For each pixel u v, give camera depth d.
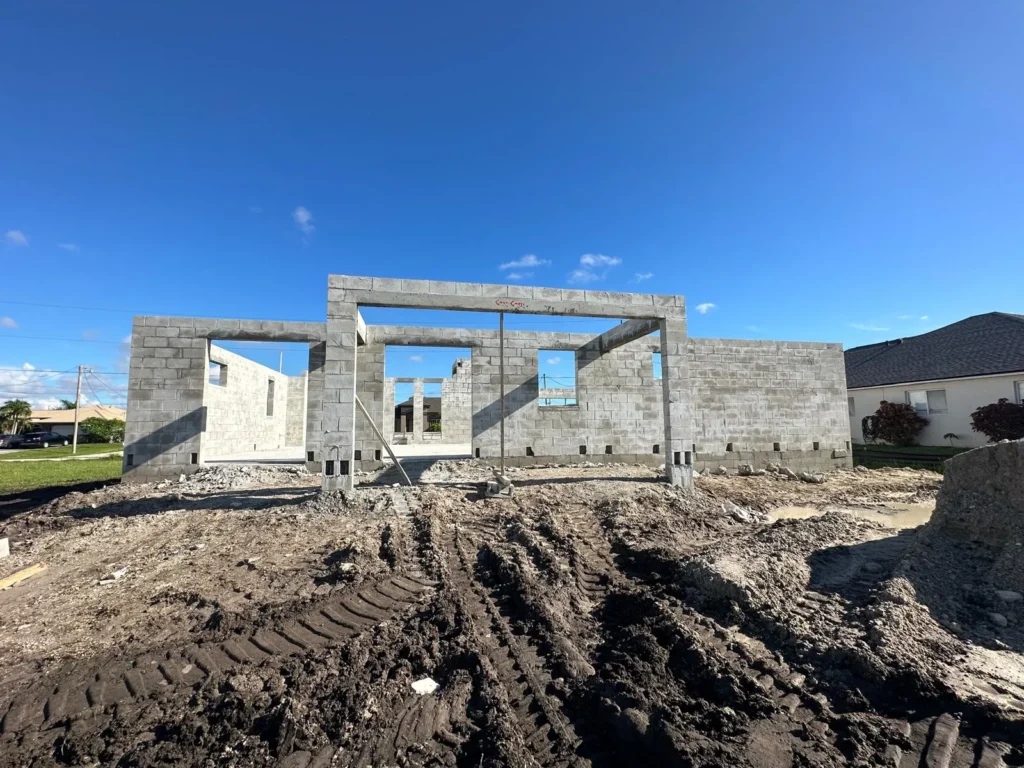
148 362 11.60
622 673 3.58
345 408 8.57
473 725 3.09
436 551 6.27
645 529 7.30
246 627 4.38
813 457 14.38
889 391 20.19
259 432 18.62
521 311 9.70
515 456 13.33
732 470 13.77
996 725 2.91
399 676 3.60
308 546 6.61
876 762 2.69
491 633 4.29
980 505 5.88
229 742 2.92
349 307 8.74
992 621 4.23
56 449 30.62
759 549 5.79
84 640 4.21
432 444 22.28
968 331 20.48
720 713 3.08
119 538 7.03
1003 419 15.06
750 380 14.15
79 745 2.90
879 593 4.46
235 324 12.02
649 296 10.38
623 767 2.71
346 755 2.83
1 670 3.75
